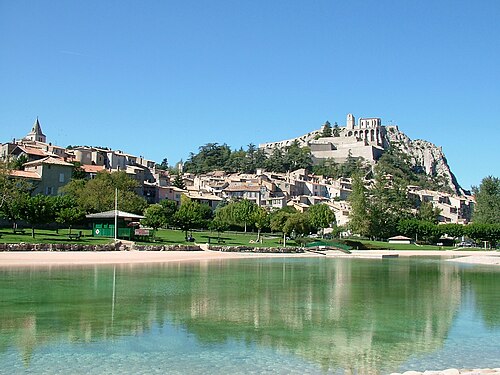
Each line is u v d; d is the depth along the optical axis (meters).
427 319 34.09
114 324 30.14
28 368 21.19
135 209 131.25
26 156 161.00
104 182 133.00
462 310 38.16
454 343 27.16
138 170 194.00
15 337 26.48
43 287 45.25
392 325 31.80
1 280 49.69
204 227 146.50
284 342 26.66
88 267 66.19
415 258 119.25
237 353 24.27
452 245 183.75
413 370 22.08
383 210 181.50
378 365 22.73
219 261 89.25
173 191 199.00
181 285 50.00
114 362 22.27
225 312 35.09
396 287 53.31
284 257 110.44
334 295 45.44
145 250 96.12
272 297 43.06
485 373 20.30
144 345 25.39
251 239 137.50
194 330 29.06
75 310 34.38
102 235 102.62
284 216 138.25
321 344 26.36
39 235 95.62
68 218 93.38
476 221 188.50
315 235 180.62
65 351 23.92
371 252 135.75
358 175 191.88
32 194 138.12
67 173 147.12
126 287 47.12
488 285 56.91
